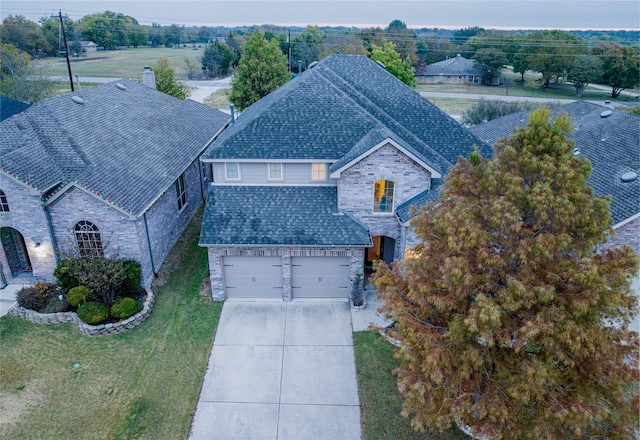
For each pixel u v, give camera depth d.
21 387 16.39
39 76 57.91
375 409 15.80
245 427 15.12
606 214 10.65
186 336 19.20
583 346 10.48
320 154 21.47
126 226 20.53
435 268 12.70
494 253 10.88
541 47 95.06
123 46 150.62
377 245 24.30
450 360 11.63
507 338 10.62
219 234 20.33
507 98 80.81
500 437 11.16
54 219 20.47
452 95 83.19
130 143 25.86
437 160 22.84
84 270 19.84
